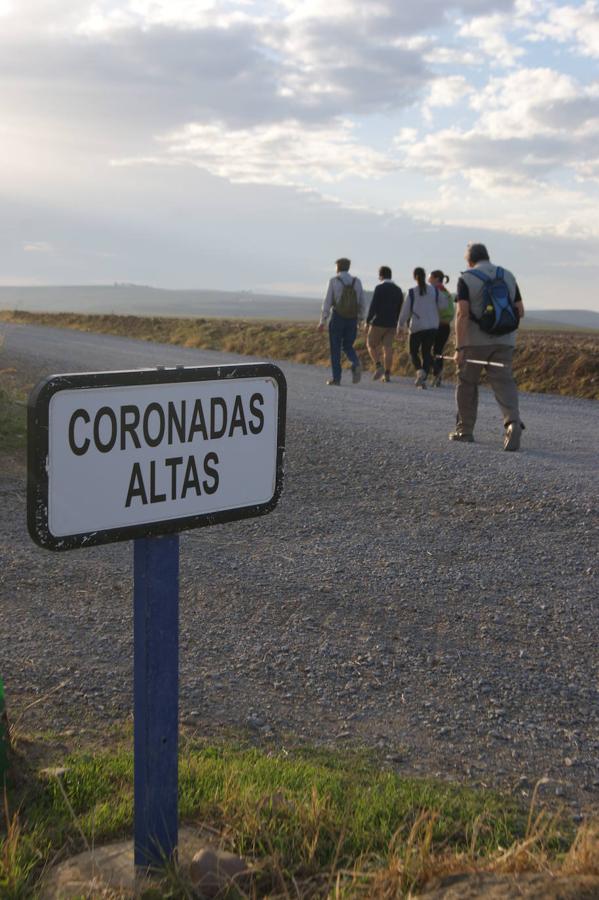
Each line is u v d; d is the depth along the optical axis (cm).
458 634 461
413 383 1603
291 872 236
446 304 1514
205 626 464
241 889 228
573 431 1059
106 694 378
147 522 224
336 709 376
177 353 2122
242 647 438
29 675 395
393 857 225
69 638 441
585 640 456
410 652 437
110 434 214
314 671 412
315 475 805
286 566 563
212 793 274
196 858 231
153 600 228
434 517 673
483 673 416
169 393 225
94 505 212
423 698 390
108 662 414
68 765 300
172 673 233
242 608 490
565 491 723
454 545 608
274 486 257
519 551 593
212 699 380
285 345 2272
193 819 262
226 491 243
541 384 1616
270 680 402
